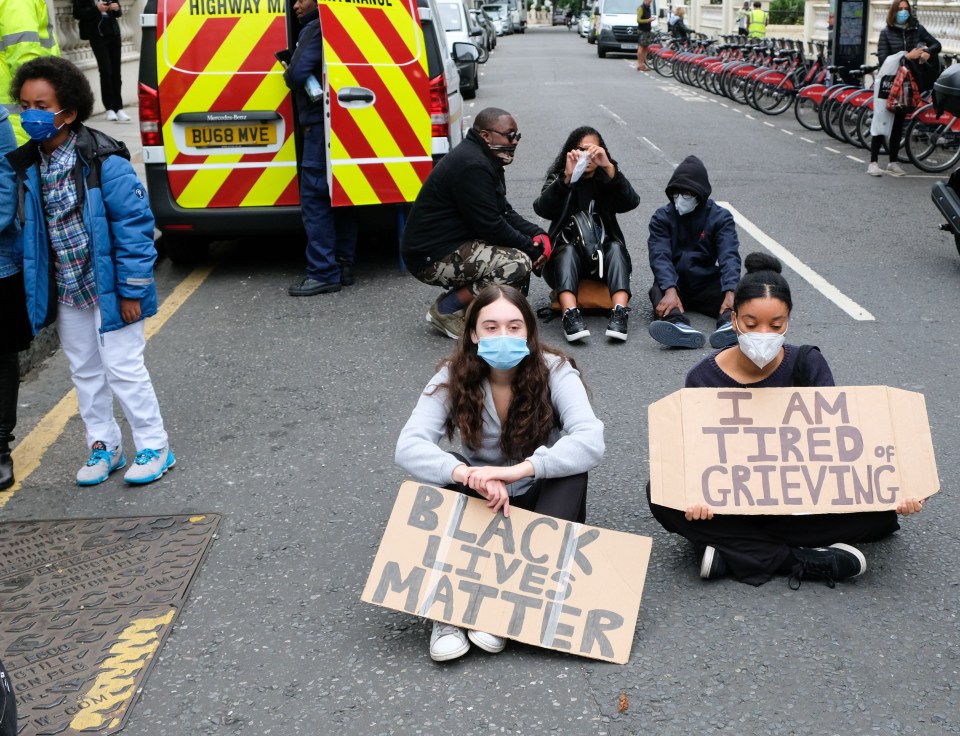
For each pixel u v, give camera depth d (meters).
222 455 4.78
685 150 13.23
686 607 3.44
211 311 7.00
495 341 3.36
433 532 3.34
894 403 3.53
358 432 4.98
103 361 4.39
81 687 3.15
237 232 7.48
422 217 6.05
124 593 3.66
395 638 3.36
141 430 4.51
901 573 3.63
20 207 4.18
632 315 6.70
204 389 5.61
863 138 13.37
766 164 12.21
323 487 4.43
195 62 7.20
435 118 7.26
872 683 3.03
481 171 5.91
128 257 4.22
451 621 3.23
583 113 17.27
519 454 3.53
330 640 3.36
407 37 7.15
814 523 3.54
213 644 3.35
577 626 3.22
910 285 7.21
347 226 7.47
